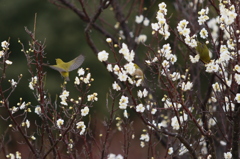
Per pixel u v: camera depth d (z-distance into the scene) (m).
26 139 6.97
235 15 6.85
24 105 7.03
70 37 28.25
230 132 8.41
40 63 6.82
